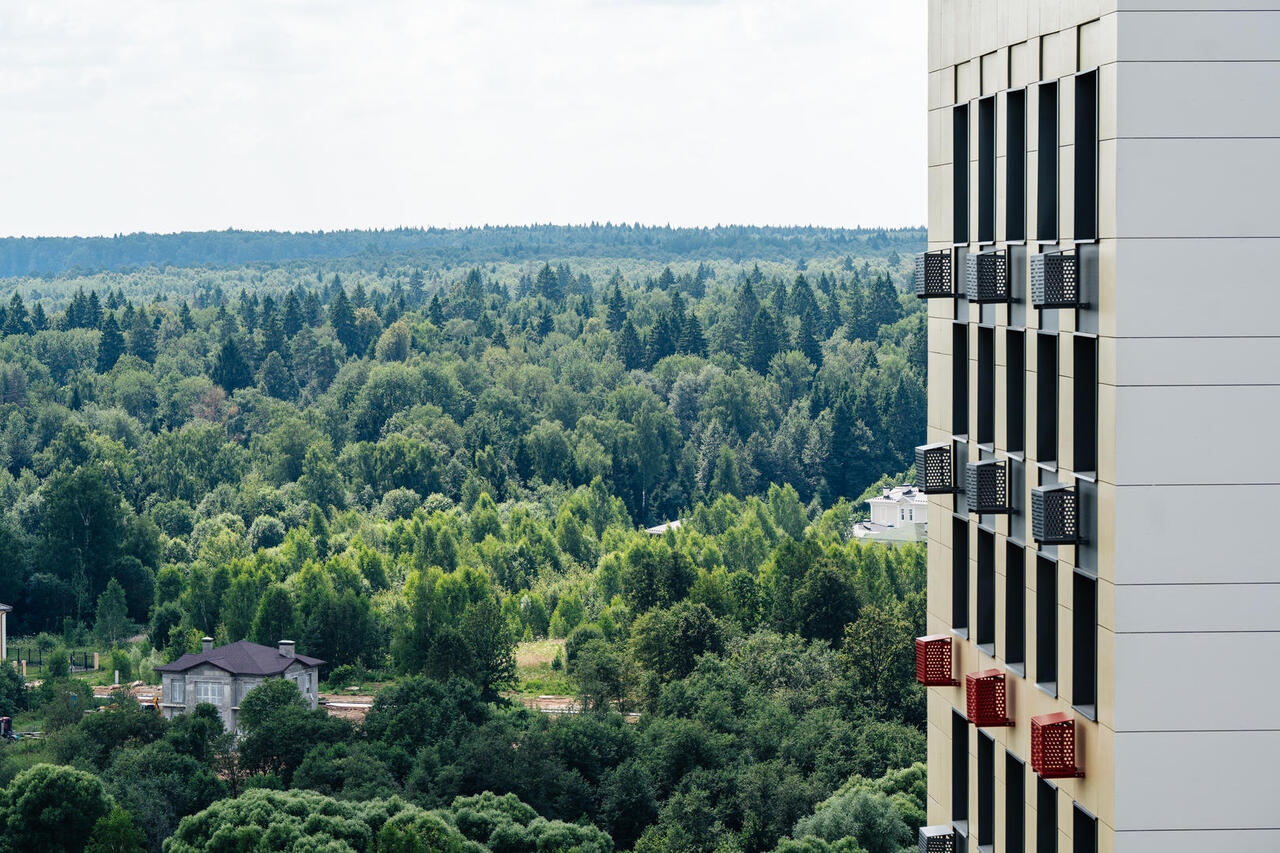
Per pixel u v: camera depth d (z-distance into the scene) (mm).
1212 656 23469
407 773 96000
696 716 103750
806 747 97250
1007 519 28859
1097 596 24312
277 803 77562
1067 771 25188
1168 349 23250
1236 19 22938
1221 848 23641
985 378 30516
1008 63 28531
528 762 95250
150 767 93688
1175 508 23375
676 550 174500
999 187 28938
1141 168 23125
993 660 30172
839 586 139500
